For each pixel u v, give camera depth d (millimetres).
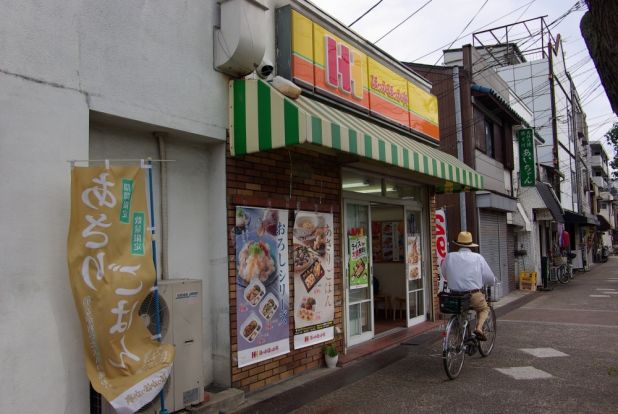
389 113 8695
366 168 8258
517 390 5867
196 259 5473
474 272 6812
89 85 4195
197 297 4887
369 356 7438
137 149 4957
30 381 3672
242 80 5543
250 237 5734
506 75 25891
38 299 3748
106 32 4352
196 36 5266
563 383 6105
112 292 3811
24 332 3656
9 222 3613
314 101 6605
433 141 10477
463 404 5422
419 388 6020
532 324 10688
